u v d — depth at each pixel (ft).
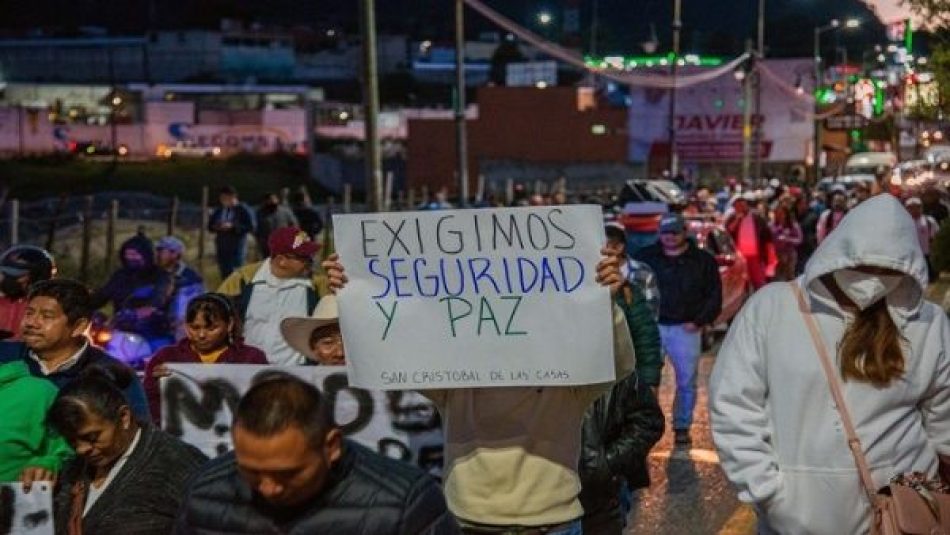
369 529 10.60
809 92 218.79
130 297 32.99
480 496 14.78
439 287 14.55
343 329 14.78
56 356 17.21
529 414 14.76
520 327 14.38
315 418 10.18
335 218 14.69
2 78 321.93
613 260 14.17
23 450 15.52
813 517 13.55
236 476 11.00
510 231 14.29
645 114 212.02
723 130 212.02
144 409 16.85
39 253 23.48
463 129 88.17
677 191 104.01
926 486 13.23
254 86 288.92
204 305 21.26
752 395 13.83
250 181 183.52
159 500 13.94
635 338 23.56
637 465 17.03
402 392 19.93
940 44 51.03
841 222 13.78
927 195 75.36
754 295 14.28
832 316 13.61
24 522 14.46
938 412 13.78
